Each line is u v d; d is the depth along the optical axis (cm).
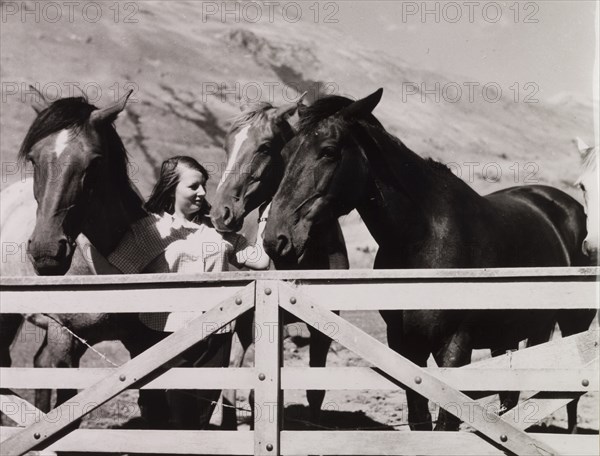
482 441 360
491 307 358
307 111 420
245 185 505
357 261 983
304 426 544
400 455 362
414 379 357
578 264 532
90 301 378
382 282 363
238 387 367
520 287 357
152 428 480
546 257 477
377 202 419
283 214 408
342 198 412
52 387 385
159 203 495
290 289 363
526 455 352
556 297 355
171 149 1344
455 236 419
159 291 374
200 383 370
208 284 372
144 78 1507
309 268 485
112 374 372
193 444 372
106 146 452
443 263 415
